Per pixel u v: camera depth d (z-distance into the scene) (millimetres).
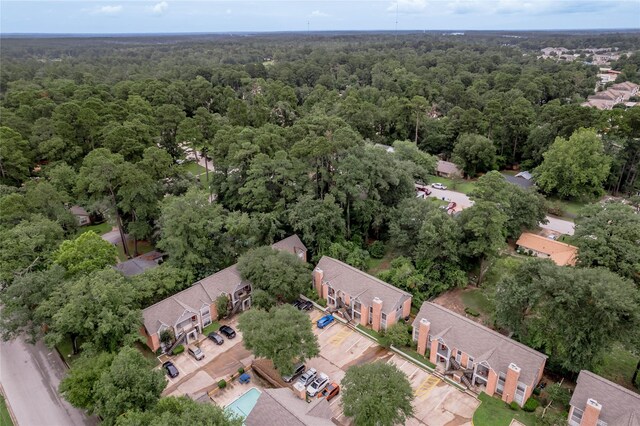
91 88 112562
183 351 44875
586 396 33469
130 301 41875
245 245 55656
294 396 36000
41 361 44281
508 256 58875
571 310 37219
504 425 35125
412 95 129500
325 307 51438
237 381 40781
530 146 95438
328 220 57906
